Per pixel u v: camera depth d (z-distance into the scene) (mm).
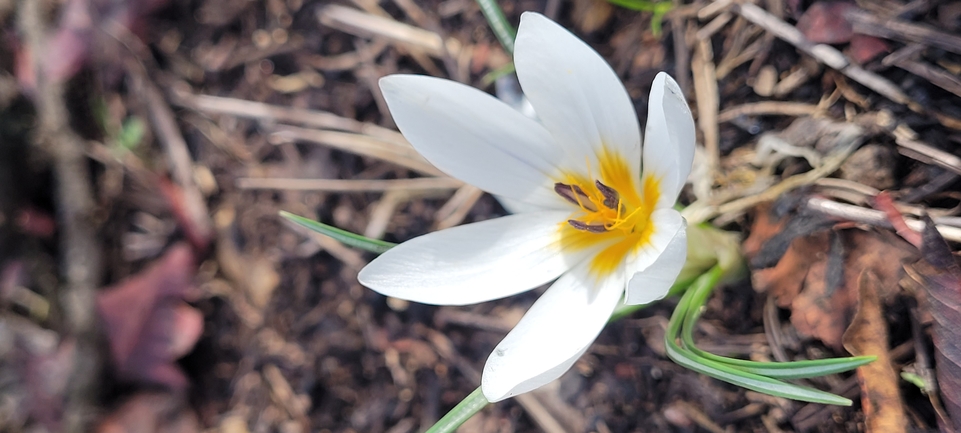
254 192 258
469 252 197
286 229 254
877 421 192
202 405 255
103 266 264
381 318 245
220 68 267
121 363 255
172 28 273
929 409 192
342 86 257
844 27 206
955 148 197
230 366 255
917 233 191
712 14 223
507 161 197
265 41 265
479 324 238
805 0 210
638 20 231
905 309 194
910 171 199
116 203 268
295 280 251
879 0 204
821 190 204
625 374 223
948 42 197
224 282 260
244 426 250
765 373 186
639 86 229
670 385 219
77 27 269
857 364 182
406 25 254
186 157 265
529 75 191
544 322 192
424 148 194
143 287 257
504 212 240
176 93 269
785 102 213
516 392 184
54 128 266
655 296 183
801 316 202
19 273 269
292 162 257
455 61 248
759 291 209
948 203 196
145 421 251
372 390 243
